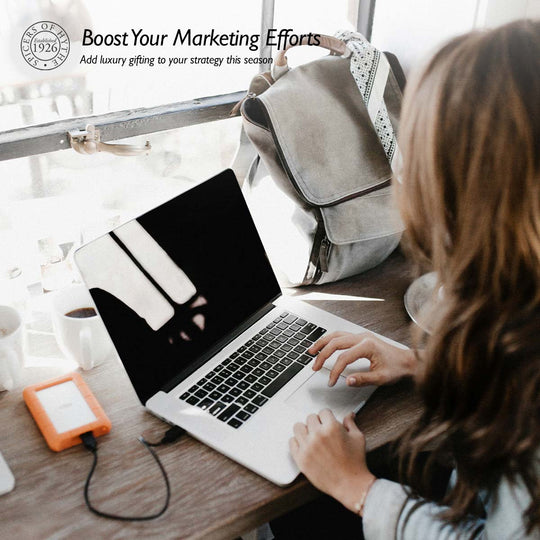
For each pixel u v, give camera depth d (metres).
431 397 0.65
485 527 0.63
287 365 0.88
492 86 0.50
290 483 0.71
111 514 0.67
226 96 1.17
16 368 0.84
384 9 1.29
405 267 1.18
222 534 0.67
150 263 0.87
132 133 1.05
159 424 0.80
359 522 0.97
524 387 0.55
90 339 0.87
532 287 0.54
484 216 0.53
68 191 1.05
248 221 1.02
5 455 0.75
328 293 1.09
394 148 1.08
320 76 1.07
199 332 0.90
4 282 0.99
